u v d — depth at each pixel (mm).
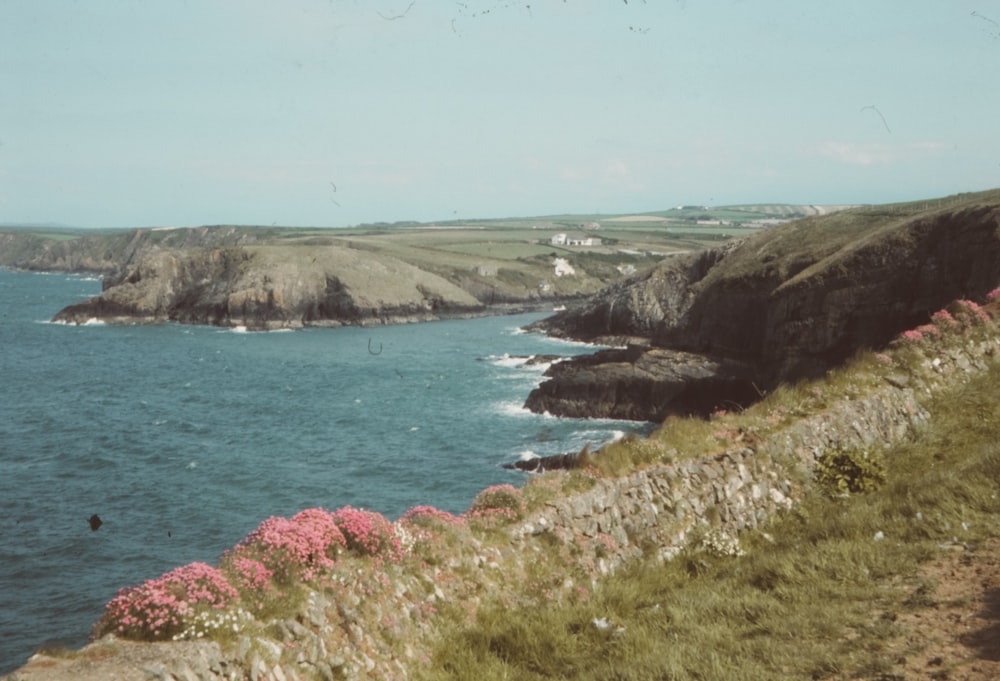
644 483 15289
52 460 52344
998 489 13250
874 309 65125
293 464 51531
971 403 18953
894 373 19656
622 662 10180
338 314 152625
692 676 9305
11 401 73375
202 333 136125
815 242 88438
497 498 14234
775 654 9359
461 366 96062
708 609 11516
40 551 36125
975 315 22172
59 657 7812
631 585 13180
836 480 16344
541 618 11906
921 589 10391
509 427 62125
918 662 8477
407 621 10977
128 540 37781
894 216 88125
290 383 85250
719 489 15680
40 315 156875
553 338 123125
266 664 8609
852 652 9008
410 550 12023
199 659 7914
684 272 104375
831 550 12438
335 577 10391
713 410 64562
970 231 60906
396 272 167250
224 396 77562
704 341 88625
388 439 58406
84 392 79062
